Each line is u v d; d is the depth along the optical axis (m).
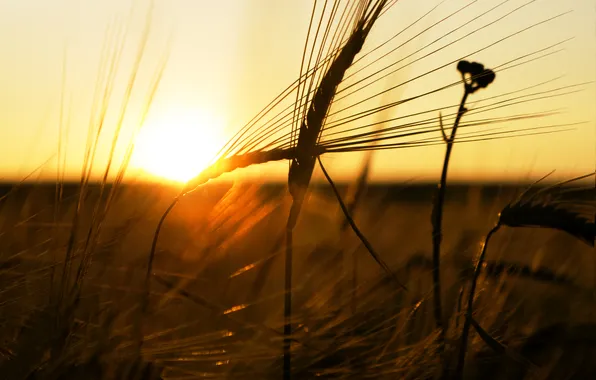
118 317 0.49
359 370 0.51
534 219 0.47
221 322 0.49
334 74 0.48
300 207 0.49
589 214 0.47
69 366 0.46
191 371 0.50
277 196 0.52
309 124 0.48
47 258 0.52
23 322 0.49
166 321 0.52
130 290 0.49
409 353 0.51
